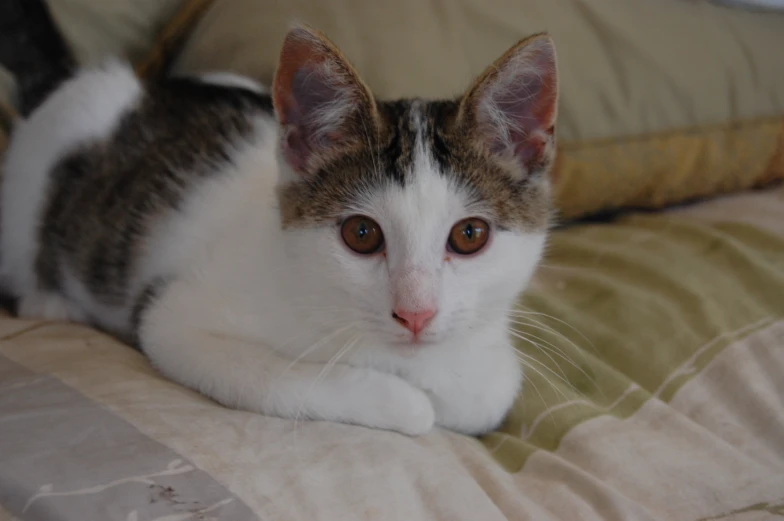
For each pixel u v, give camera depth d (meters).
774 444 0.61
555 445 0.61
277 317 0.62
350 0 0.73
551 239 0.74
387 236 0.59
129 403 0.58
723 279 0.70
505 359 0.63
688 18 0.79
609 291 0.69
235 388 0.60
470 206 0.60
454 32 0.73
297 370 0.60
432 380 0.62
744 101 0.79
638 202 0.79
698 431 0.61
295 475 0.55
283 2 0.75
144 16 0.81
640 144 0.76
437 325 0.59
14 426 0.55
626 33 0.77
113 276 0.67
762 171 0.81
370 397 0.60
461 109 0.60
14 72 0.77
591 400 0.63
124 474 0.54
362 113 0.60
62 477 0.53
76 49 0.78
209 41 0.77
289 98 0.60
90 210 0.68
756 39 0.80
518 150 0.61
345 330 0.61
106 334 0.67
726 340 0.66
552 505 0.57
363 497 0.55
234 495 0.54
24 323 0.66
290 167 0.61
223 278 0.63
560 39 0.75
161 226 0.66
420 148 0.60
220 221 0.65
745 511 0.57
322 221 0.60
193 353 0.61
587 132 0.75
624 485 0.58
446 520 0.55
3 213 0.71
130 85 0.71
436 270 0.59
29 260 0.71
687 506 0.57
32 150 0.70
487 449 0.61
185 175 0.66
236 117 0.68
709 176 0.79
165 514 0.52
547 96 0.61
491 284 0.60
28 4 0.78
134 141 0.68
